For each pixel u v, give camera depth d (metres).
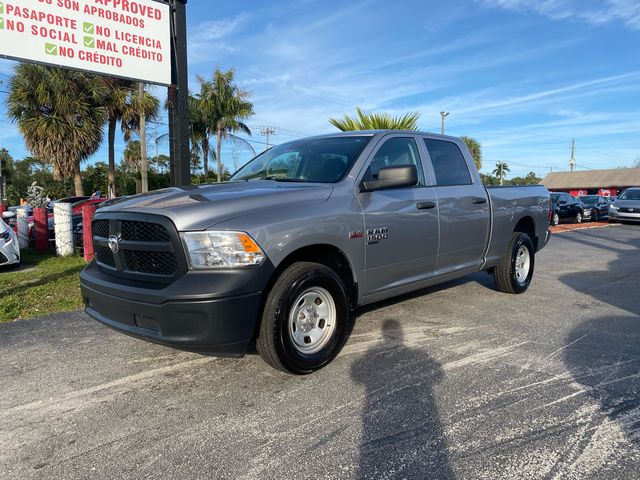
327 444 2.65
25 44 6.24
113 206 3.61
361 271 3.93
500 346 4.20
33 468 2.47
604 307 5.59
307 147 4.64
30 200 23.28
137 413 3.05
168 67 7.31
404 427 2.82
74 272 8.06
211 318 2.96
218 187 3.80
